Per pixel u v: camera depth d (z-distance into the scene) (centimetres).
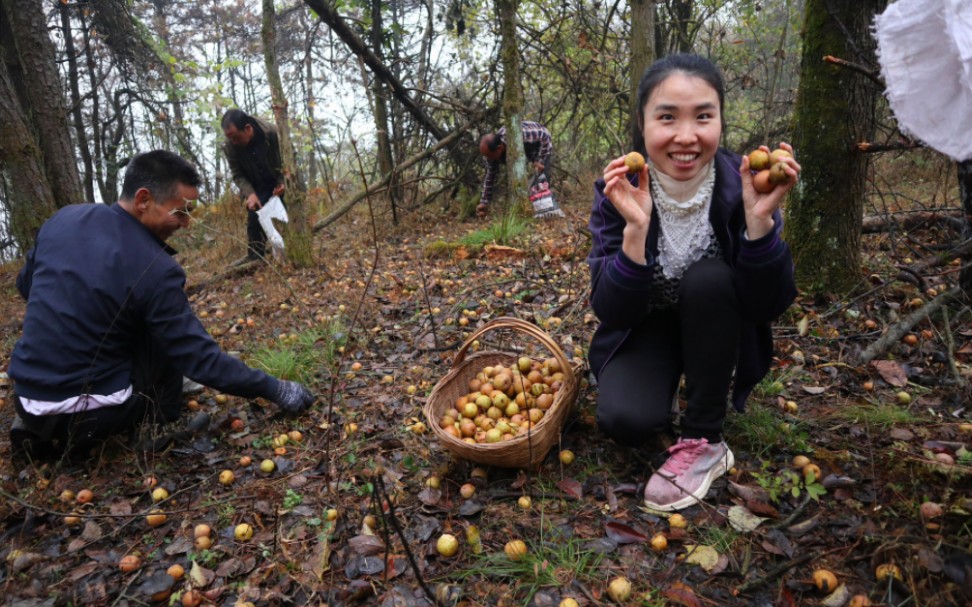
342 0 751
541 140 723
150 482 268
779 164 187
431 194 912
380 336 417
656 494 223
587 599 190
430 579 204
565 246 560
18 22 609
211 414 328
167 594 210
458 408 277
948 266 380
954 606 166
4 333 505
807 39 341
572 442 269
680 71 201
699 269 216
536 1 838
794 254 369
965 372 282
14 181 583
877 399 279
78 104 1050
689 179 214
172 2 1592
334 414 317
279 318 485
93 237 279
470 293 483
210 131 1137
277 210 629
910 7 171
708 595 188
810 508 217
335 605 197
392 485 251
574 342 369
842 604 178
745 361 238
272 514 245
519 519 228
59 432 276
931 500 206
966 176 303
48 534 243
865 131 341
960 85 167
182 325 283
